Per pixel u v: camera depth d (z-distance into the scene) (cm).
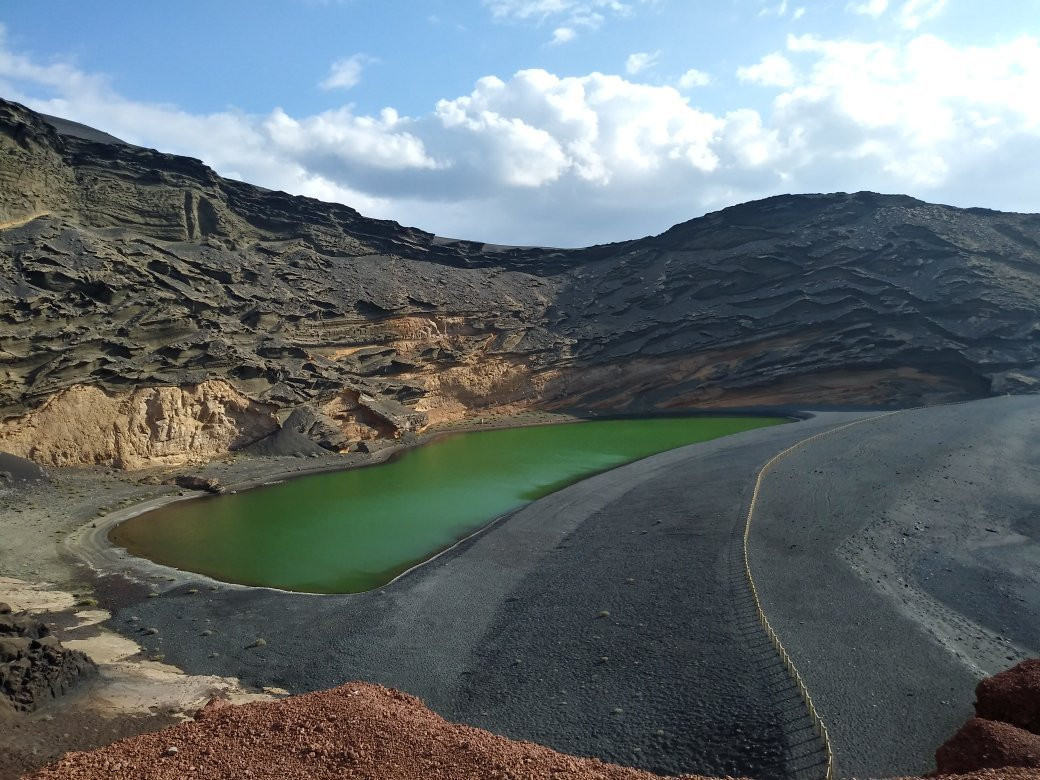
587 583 2738
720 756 1596
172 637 2494
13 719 1789
